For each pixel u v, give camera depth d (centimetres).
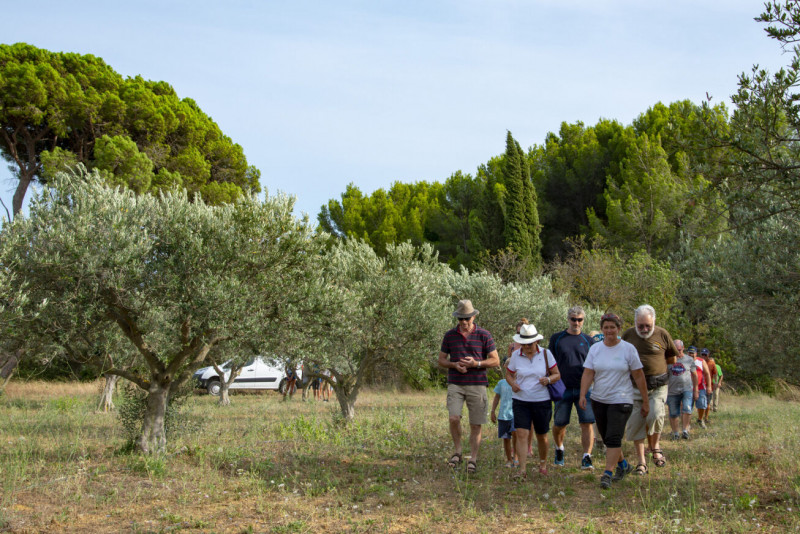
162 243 888
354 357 1444
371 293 1309
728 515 568
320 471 792
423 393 2525
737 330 1155
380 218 3953
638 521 559
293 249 920
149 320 880
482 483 728
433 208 3916
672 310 2606
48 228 785
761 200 655
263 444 1007
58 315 823
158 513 595
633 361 714
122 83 3033
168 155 3009
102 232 816
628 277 2780
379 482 734
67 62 2906
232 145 3444
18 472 733
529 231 3353
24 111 2533
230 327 873
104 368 909
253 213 900
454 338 807
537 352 761
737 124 604
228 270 898
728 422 1388
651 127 3766
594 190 3756
